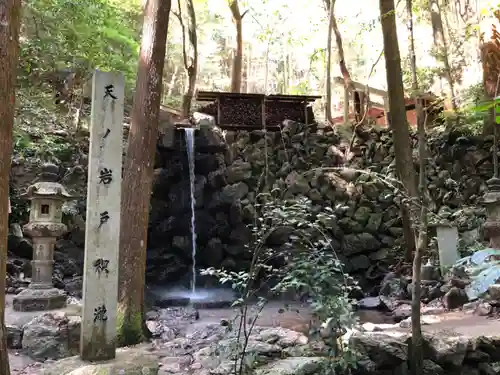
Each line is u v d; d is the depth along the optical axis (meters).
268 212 3.40
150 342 4.91
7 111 2.66
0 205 2.59
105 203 3.65
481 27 10.46
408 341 3.90
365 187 10.03
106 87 3.76
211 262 9.48
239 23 12.62
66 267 7.59
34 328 4.36
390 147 10.51
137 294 4.96
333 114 18.38
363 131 10.76
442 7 13.01
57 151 8.45
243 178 9.58
